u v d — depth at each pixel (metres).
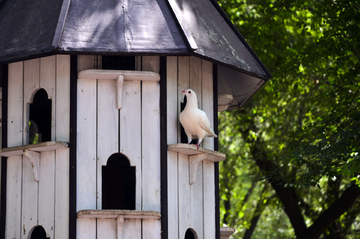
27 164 8.74
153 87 8.73
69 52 7.79
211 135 8.94
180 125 8.91
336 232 17.33
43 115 10.72
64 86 8.56
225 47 9.14
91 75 8.41
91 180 8.32
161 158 8.54
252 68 9.41
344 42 14.09
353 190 15.20
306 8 16.17
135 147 8.52
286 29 17.73
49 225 8.32
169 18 8.53
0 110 9.70
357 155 11.92
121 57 9.34
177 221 8.57
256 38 16.53
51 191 8.41
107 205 10.44
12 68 9.13
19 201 8.70
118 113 8.57
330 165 12.34
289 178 14.86
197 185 9.06
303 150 12.42
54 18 8.35
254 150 17.91
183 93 9.02
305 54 14.63
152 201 8.41
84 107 8.49
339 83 14.33
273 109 17.94
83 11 8.35
